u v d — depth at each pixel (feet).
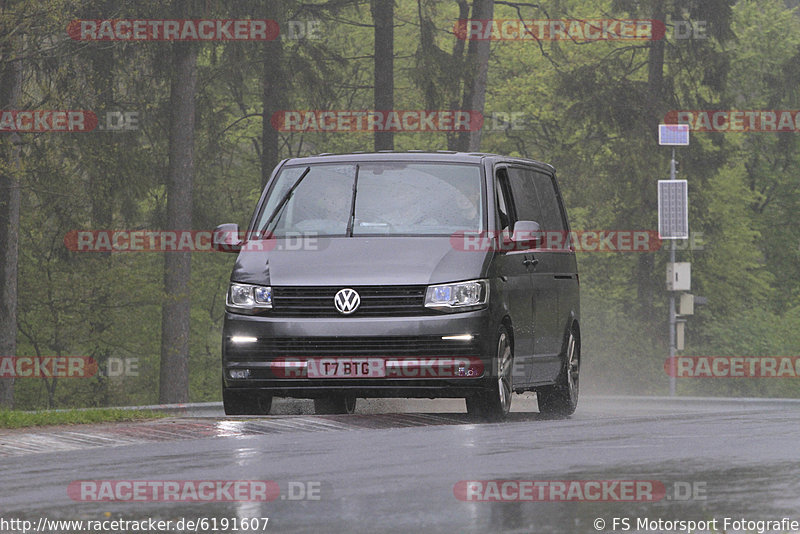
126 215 481.46
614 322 541.34
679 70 589.73
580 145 638.94
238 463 97.30
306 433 119.34
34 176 424.87
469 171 160.25
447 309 146.51
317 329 146.72
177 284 470.80
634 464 92.63
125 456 103.04
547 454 99.66
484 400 148.87
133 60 457.68
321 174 161.48
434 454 100.99
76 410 152.87
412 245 151.64
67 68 412.57
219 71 510.17
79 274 465.47
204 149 530.27
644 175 573.33
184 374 469.98
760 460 93.71
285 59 503.61
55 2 368.89
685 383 571.69
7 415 141.69
